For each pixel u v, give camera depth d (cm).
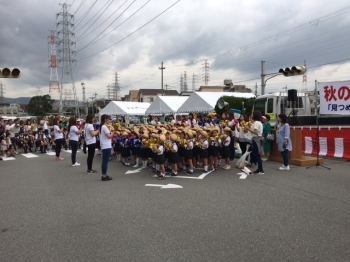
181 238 416
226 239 410
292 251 371
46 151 1686
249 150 967
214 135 905
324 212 516
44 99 8369
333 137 1123
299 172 870
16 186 783
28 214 543
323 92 1112
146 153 1010
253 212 520
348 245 386
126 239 418
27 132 1659
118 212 539
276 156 1076
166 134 874
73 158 1125
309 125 1294
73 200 630
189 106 1989
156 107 2280
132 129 1153
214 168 916
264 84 2834
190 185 737
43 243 412
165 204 580
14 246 405
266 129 1079
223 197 620
